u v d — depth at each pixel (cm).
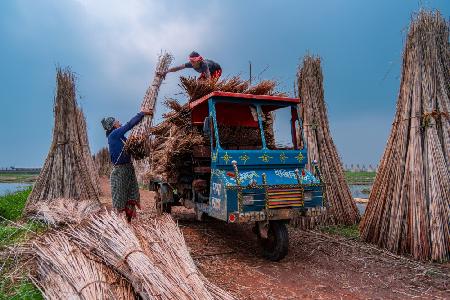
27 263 512
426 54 668
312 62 902
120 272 429
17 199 1215
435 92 657
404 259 619
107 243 470
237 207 590
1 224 836
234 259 624
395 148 689
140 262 410
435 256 601
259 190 598
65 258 459
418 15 682
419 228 621
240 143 729
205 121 667
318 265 597
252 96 674
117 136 671
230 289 490
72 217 732
